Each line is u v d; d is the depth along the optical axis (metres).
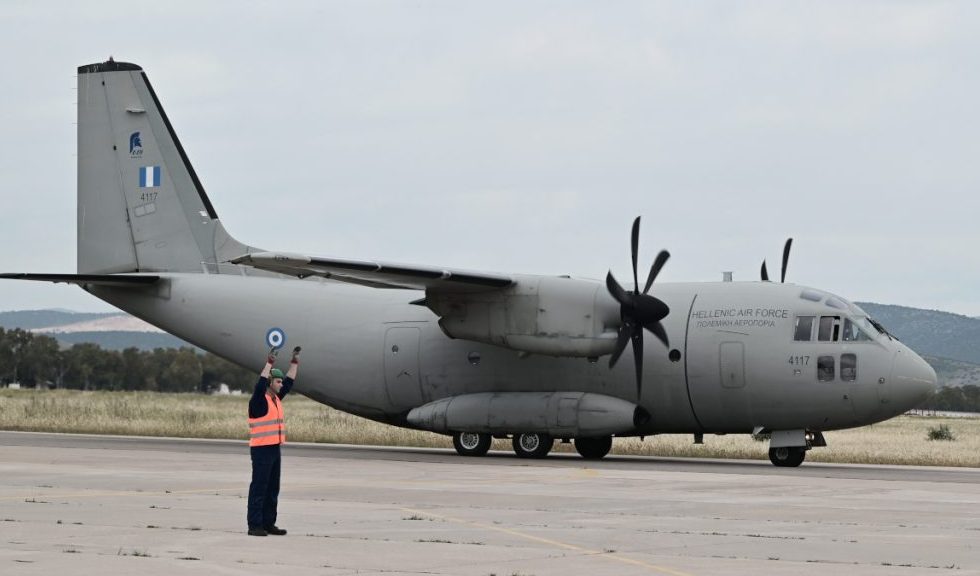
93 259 37.31
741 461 33.38
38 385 162.12
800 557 13.90
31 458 27.94
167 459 28.23
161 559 13.23
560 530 16.11
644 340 31.39
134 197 37.06
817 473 27.53
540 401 31.77
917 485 23.89
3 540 14.61
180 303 36.03
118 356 166.00
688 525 16.81
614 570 12.89
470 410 32.38
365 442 40.00
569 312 29.83
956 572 12.96
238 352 35.59
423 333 33.81
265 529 15.37
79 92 37.62
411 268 29.17
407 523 16.69
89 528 15.76
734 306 31.09
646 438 46.03
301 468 26.86
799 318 30.48
